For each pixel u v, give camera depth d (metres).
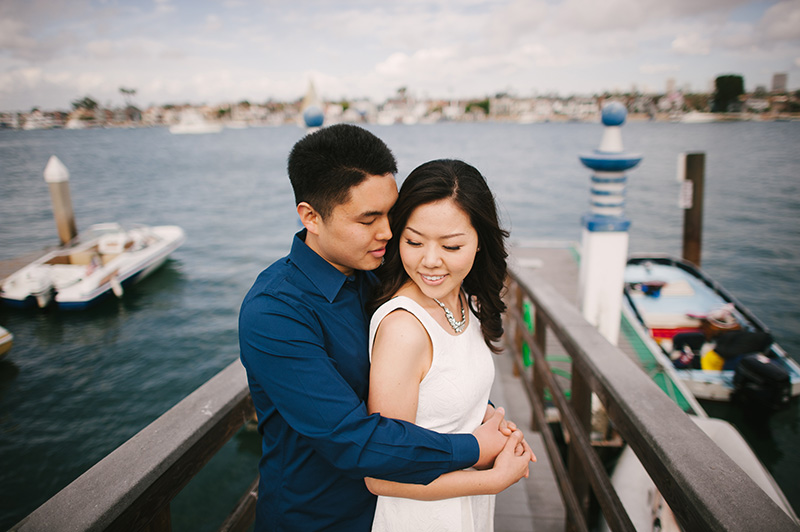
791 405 6.35
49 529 0.94
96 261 13.57
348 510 1.14
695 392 6.17
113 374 9.53
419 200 1.00
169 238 16.14
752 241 17.20
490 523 1.26
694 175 10.32
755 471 2.45
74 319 11.96
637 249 17.72
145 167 48.31
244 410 1.53
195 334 11.13
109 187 35.03
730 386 6.03
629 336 5.95
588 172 41.16
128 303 12.93
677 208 24.72
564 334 2.02
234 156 61.50
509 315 4.24
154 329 11.40
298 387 0.96
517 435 1.14
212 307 12.65
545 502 2.44
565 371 4.78
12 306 12.55
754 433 5.97
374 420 0.94
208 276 15.02
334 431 0.93
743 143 62.94
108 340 10.88
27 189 33.09
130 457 1.14
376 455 0.92
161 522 1.18
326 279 1.07
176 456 1.17
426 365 1.05
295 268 1.07
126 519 1.04
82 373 9.59
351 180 0.95
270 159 56.06
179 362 9.93
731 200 24.42
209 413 1.33
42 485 6.68
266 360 0.98
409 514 1.09
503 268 1.19
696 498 0.92
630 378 1.45
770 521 0.83
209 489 5.35
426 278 1.05
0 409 8.47
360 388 1.11
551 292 2.63
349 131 0.98
